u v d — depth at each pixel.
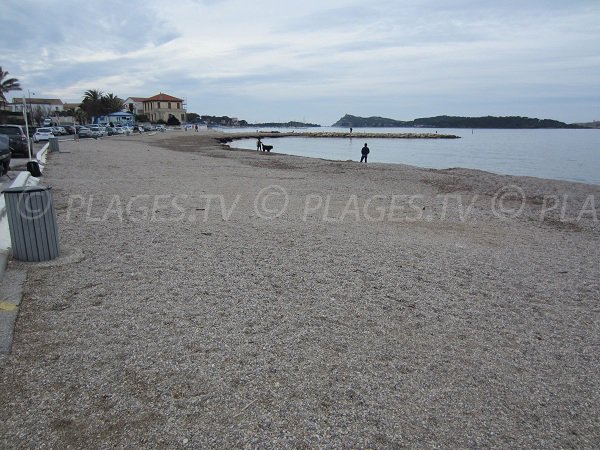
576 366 3.82
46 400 3.07
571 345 4.22
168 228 8.39
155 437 2.75
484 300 5.27
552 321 4.77
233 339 3.99
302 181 17.03
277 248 7.16
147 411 2.98
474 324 4.58
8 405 3.01
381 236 8.43
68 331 4.05
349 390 3.29
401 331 4.33
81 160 22.75
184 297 4.91
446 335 4.29
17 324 4.16
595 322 4.79
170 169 20.02
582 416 3.14
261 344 3.92
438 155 46.94
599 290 5.84
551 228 10.22
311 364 3.63
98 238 7.44
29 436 2.73
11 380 3.28
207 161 25.20
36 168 14.62
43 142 38.25
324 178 18.33
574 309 5.14
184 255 6.56
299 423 2.91
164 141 50.25
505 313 4.91
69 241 7.17
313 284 5.52
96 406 3.02
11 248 6.23
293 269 6.08
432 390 3.35
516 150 55.62
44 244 5.94
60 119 94.31
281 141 84.94
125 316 4.39
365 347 3.96
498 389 3.42
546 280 6.18
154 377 3.36
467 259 7.05
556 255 7.68
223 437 2.76
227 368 3.51
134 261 6.17
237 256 6.61
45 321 4.24
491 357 3.91
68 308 4.55
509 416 3.10
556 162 36.81
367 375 3.51
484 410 3.15
